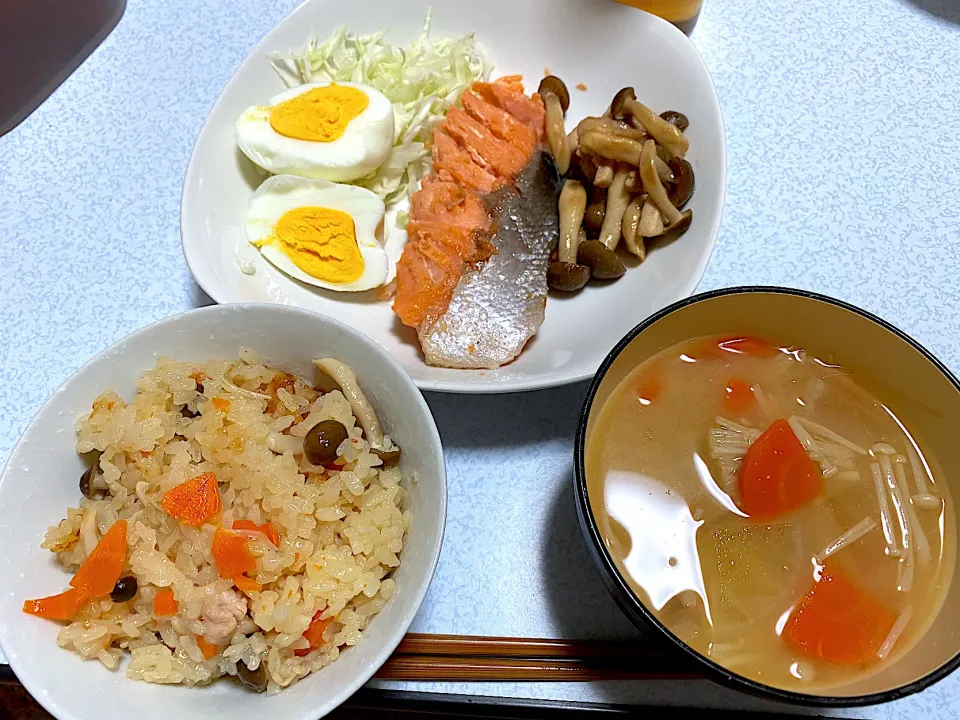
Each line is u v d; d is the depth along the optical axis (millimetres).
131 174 312
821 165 313
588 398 204
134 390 228
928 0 348
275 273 294
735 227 300
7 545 202
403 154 311
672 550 206
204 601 201
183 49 339
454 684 224
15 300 289
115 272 293
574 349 265
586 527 189
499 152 299
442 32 327
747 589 201
